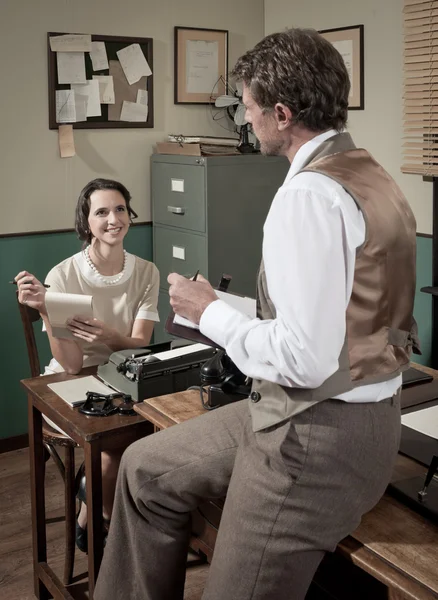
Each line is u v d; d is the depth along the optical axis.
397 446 1.47
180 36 4.00
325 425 1.36
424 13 3.19
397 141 3.53
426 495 1.54
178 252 3.94
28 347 2.75
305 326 1.26
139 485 1.74
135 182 4.03
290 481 1.39
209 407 2.04
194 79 4.10
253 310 1.80
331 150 1.42
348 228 1.29
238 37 4.22
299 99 1.40
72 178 3.81
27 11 3.54
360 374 1.35
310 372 1.28
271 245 1.31
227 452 1.71
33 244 3.73
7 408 3.78
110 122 3.87
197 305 1.49
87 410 2.18
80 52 3.70
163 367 2.24
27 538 2.95
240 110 3.85
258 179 3.85
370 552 1.40
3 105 3.55
